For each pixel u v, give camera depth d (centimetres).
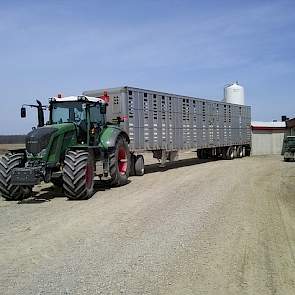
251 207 1056
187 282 536
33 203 1149
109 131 1454
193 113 2502
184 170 2114
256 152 4069
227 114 3059
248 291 510
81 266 595
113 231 799
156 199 1174
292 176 1817
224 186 1455
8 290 509
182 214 958
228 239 746
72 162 1177
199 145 2570
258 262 621
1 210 1045
